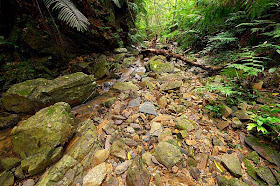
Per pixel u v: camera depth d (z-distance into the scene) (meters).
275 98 2.20
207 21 4.64
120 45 6.66
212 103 2.36
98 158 1.49
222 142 1.73
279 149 1.57
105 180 1.34
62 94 2.40
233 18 3.81
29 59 3.18
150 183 1.31
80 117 2.28
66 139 1.66
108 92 3.19
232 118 2.09
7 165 1.39
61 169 1.34
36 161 1.35
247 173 1.38
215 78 3.25
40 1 3.47
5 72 2.71
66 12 2.99
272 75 2.57
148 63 4.66
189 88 3.01
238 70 2.87
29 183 1.29
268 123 1.66
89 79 2.86
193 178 1.35
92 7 4.88
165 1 10.41
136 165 1.37
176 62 5.04
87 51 5.02
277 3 2.96
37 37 3.30
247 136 1.79
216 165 1.47
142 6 8.00
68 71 3.75
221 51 4.45
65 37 4.18
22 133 1.56
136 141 1.77
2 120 1.95
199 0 5.35
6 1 2.96
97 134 1.86
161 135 1.80
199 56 5.22
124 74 4.32
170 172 1.40
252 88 2.55
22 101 2.13
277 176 1.32
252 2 3.24
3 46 2.82
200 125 2.01
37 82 2.38
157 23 10.72
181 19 7.53
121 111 2.37
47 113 1.71
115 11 6.58
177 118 2.08
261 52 2.92
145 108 2.37
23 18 3.21
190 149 1.62
